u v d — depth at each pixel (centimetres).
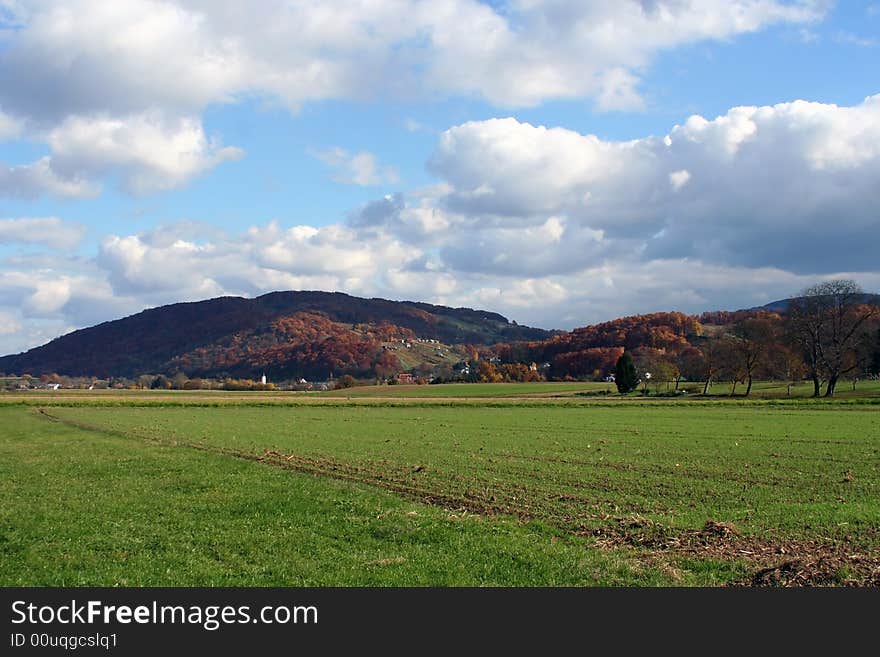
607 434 5166
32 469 3116
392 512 2070
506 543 1694
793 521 1989
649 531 1853
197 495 2391
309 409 8906
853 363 10175
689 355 13988
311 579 1445
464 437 4966
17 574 1496
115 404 9562
